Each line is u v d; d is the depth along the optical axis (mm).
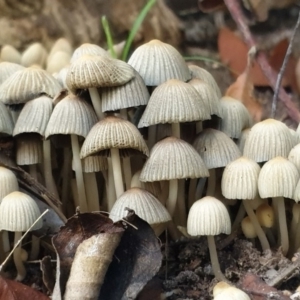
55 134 271
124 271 248
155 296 251
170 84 256
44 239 273
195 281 263
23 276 270
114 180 264
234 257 270
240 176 259
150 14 483
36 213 255
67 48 391
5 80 285
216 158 265
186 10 488
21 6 462
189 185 276
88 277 243
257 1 454
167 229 275
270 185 256
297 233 271
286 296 247
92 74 254
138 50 270
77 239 249
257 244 278
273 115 320
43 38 469
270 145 267
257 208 270
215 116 277
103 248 245
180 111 254
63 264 247
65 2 473
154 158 255
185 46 487
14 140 274
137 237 250
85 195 273
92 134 253
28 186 274
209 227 251
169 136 263
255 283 253
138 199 252
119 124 251
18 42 465
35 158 271
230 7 370
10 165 272
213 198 254
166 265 265
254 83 394
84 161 266
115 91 258
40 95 271
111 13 481
